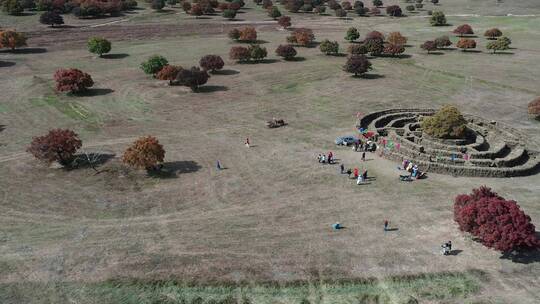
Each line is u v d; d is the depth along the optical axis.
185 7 146.25
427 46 108.56
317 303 30.14
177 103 72.50
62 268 33.19
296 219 40.00
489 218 34.03
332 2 169.75
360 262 34.06
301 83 84.25
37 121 63.88
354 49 102.56
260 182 47.06
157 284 31.61
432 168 49.31
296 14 160.00
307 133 60.97
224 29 131.62
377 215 40.62
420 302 30.34
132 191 45.06
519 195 44.41
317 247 35.88
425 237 37.31
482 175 48.53
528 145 57.34
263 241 36.62
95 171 48.97
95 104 71.12
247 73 90.44
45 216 40.19
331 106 72.25
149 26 128.88
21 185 45.88
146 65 84.19
